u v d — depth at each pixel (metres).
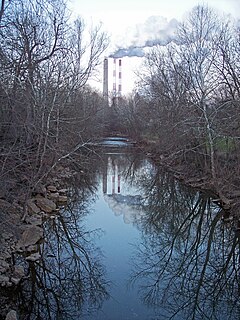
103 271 8.20
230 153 14.31
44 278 7.72
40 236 9.39
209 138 14.47
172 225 12.23
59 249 9.42
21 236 8.87
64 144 14.40
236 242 10.56
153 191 17.83
